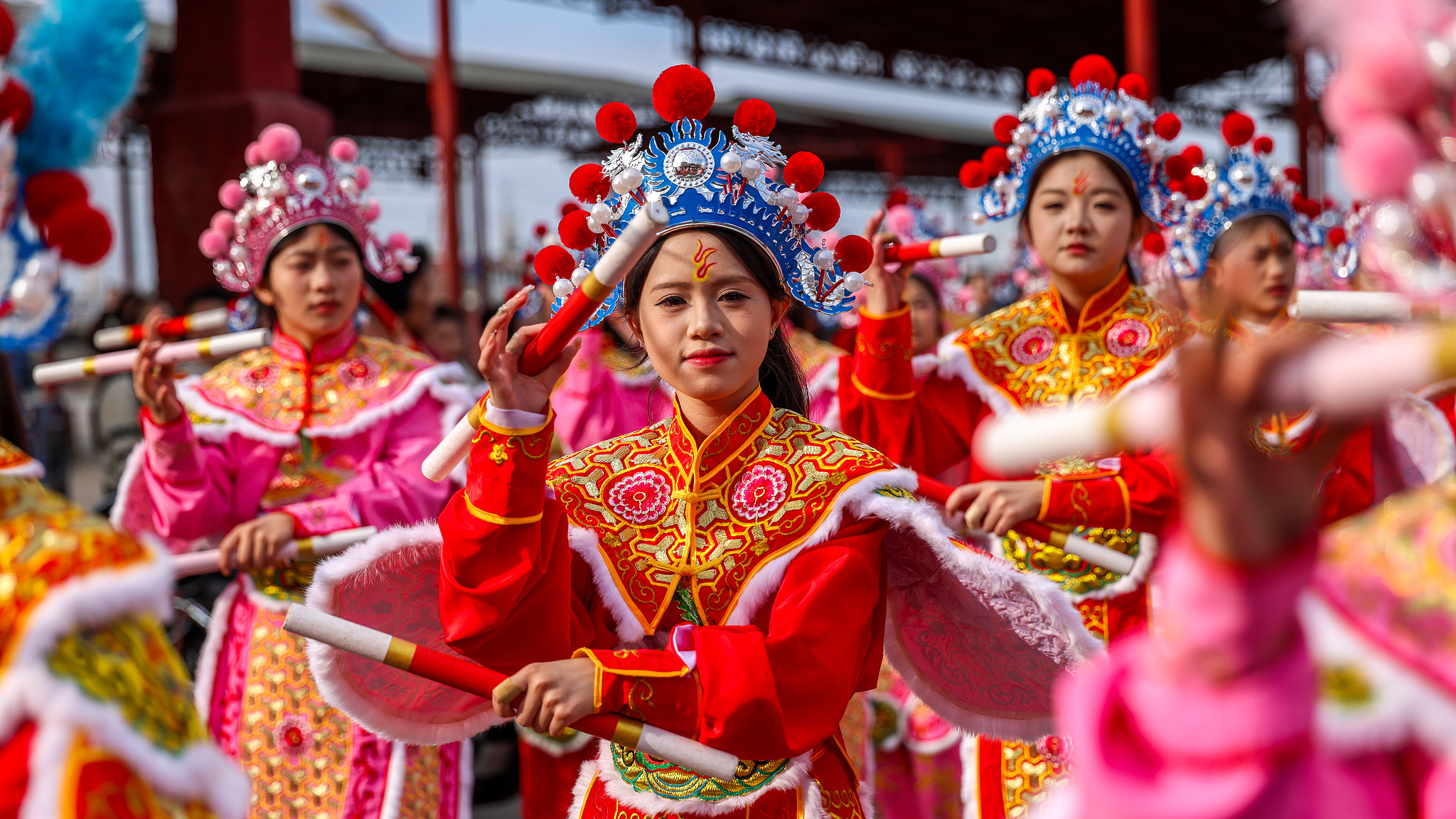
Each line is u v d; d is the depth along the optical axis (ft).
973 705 7.28
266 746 9.96
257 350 11.52
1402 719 2.73
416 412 11.21
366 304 12.61
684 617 6.42
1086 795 2.81
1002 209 10.42
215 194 32.07
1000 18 71.87
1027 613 6.59
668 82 6.80
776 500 6.46
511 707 5.86
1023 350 10.30
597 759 6.64
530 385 6.04
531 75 81.71
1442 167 2.81
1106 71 10.23
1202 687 2.61
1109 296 10.16
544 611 6.09
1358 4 2.80
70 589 3.17
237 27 31.83
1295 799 2.58
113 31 4.01
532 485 5.94
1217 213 11.66
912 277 15.20
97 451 21.33
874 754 11.51
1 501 3.41
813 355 16.57
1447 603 2.84
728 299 6.52
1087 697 2.84
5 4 3.79
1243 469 2.44
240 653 10.27
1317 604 2.93
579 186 7.00
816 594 6.11
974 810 9.28
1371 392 2.24
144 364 9.91
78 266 3.92
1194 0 67.72
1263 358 2.40
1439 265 2.92
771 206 6.68
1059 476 9.65
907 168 110.83
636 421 14.78
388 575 6.70
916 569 6.98
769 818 6.15
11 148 3.76
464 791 10.21
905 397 10.00
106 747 3.08
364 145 94.12
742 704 5.65
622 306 7.11
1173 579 2.62
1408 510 3.07
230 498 10.80
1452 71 2.71
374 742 9.82
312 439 10.97
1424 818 2.75
